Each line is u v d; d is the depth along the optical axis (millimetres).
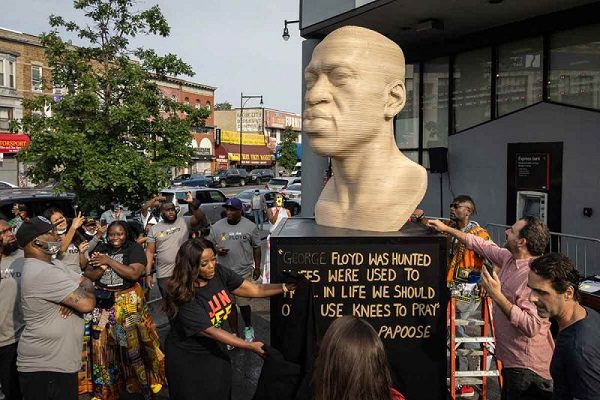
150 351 4918
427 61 12492
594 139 9070
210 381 3572
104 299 4828
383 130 3824
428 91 12555
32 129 7949
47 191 9602
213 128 50688
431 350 3494
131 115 7961
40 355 3756
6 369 4309
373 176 3809
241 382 5348
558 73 9758
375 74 3682
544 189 9883
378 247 3453
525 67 10367
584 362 2492
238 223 6426
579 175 9312
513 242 3516
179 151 8688
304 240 3439
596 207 9055
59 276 3768
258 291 3436
